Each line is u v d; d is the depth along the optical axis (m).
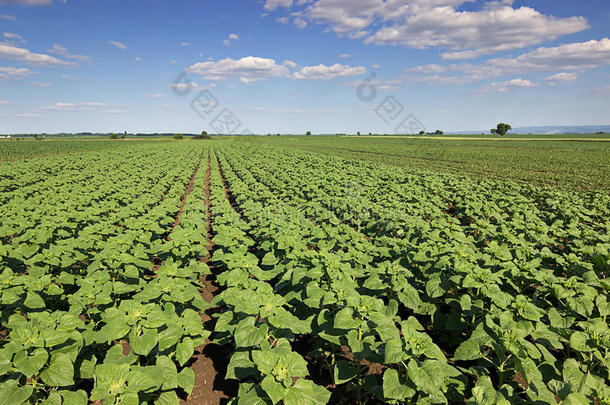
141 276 8.85
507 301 5.93
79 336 4.68
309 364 6.54
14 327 5.20
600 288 7.20
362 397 5.69
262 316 5.33
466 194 20.23
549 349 6.92
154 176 29.72
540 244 11.01
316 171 31.58
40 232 10.00
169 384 4.55
